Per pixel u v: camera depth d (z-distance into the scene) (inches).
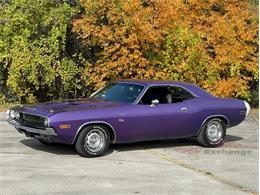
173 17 676.1
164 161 366.6
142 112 390.6
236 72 717.9
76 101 405.7
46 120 353.7
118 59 663.1
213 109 427.8
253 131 539.8
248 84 759.1
